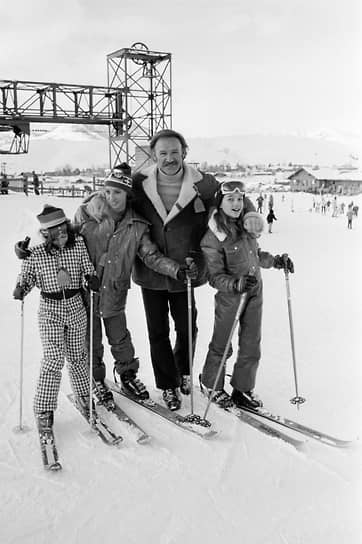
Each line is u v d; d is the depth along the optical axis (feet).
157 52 70.79
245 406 11.57
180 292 11.61
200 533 7.52
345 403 11.70
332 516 7.81
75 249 10.37
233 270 10.88
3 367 14.12
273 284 26.22
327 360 14.52
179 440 10.19
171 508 8.11
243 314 11.18
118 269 11.22
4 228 42.68
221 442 10.06
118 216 11.19
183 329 11.96
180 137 11.14
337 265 32.83
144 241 11.09
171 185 11.40
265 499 8.29
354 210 79.92
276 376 13.37
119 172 10.92
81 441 10.20
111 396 11.83
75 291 10.43
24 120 68.85
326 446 9.83
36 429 10.64
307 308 20.85
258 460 9.40
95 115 72.95
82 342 10.69
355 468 9.08
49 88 69.15
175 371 11.71
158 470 9.16
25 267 10.18
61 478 8.96
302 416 11.17
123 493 8.52
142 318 19.72
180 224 11.29
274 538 7.39
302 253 39.99
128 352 12.10
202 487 8.63
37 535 7.56
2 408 11.62
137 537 7.47
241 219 10.79
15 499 8.40
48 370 10.34
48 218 10.00
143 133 74.38
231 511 8.00
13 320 18.90
